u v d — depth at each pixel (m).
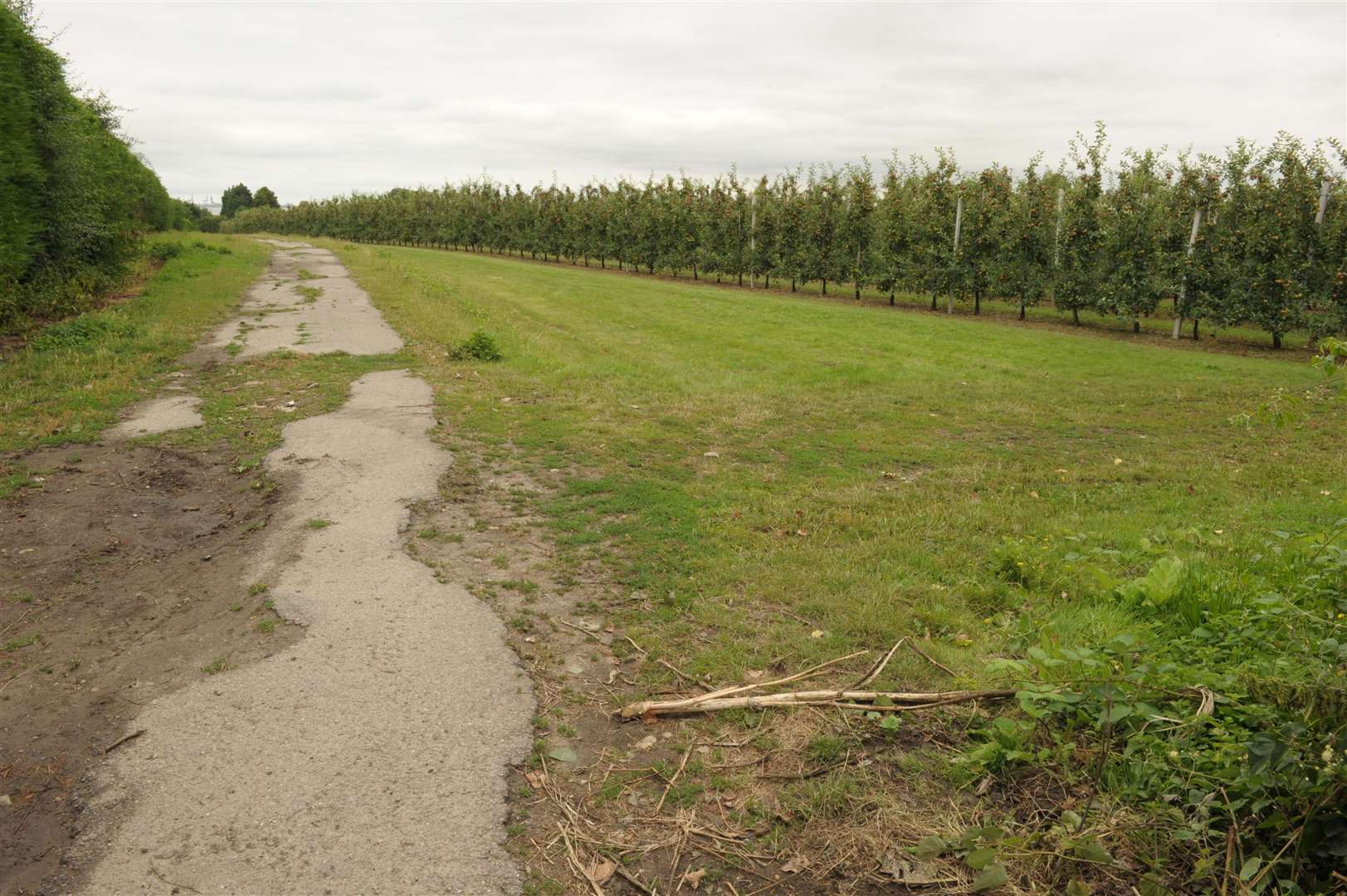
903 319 20.00
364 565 4.94
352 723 3.41
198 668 3.81
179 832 2.80
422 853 2.74
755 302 22.80
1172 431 9.80
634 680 3.83
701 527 5.79
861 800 3.02
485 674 3.81
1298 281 16.34
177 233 38.22
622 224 34.91
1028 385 12.50
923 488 7.15
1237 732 2.97
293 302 16.61
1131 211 18.47
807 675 3.86
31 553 5.07
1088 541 5.75
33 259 13.76
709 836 2.88
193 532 5.50
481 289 22.97
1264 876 2.45
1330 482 7.52
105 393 8.83
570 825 2.92
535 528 5.68
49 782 3.06
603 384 10.76
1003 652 4.05
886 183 24.66
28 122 13.30
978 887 2.56
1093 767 3.07
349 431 7.86
